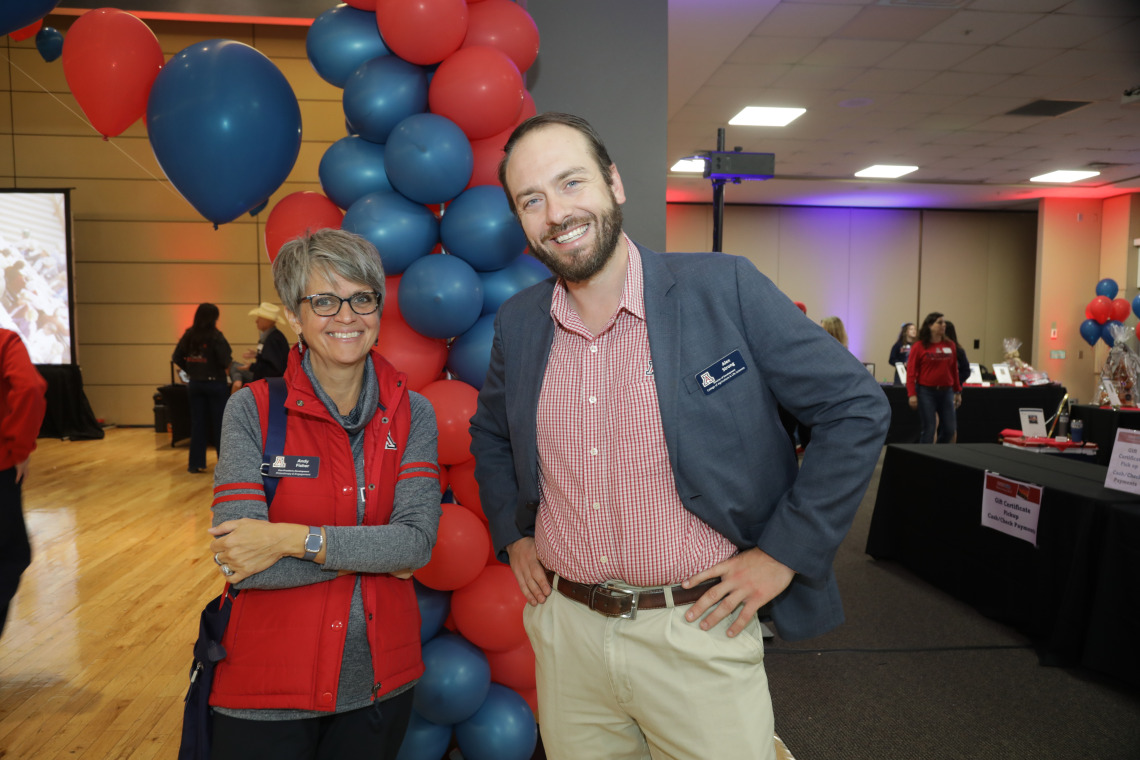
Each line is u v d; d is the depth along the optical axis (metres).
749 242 11.61
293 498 1.10
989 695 2.37
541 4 2.60
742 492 1.03
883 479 3.89
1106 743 2.07
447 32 1.70
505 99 1.76
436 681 1.71
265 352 5.64
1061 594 2.62
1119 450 2.57
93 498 5.09
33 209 7.51
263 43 7.38
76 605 3.18
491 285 1.87
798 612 1.11
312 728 1.08
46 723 2.22
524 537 1.27
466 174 1.75
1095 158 8.62
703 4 4.52
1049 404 7.57
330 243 1.10
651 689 1.05
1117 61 5.55
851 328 11.77
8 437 2.24
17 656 2.69
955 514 3.28
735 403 1.02
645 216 2.67
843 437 0.97
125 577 3.53
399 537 1.09
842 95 6.35
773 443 1.06
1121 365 5.33
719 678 1.03
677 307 1.04
